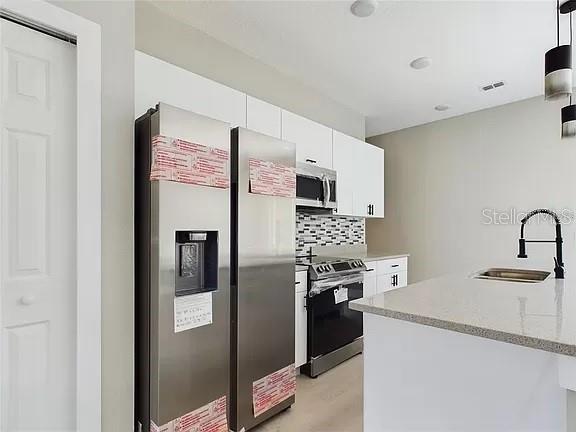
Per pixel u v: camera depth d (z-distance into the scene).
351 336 3.20
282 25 2.50
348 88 3.60
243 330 2.04
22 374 1.37
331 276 2.98
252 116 2.67
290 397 2.32
